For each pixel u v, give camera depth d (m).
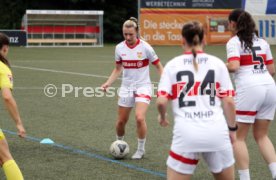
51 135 23.84
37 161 19.27
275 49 80.62
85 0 114.25
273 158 15.80
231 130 12.34
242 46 15.68
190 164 11.72
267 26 90.06
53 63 59.75
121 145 19.58
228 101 11.96
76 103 33.28
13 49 83.62
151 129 25.28
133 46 19.27
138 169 18.20
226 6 90.31
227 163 11.88
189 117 11.71
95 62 61.44
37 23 91.81
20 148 21.33
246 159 15.71
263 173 17.80
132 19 19.55
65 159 19.58
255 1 89.25
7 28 112.06
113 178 17.09
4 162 14.48
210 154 11.78
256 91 15.59
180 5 89.19
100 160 19.44
